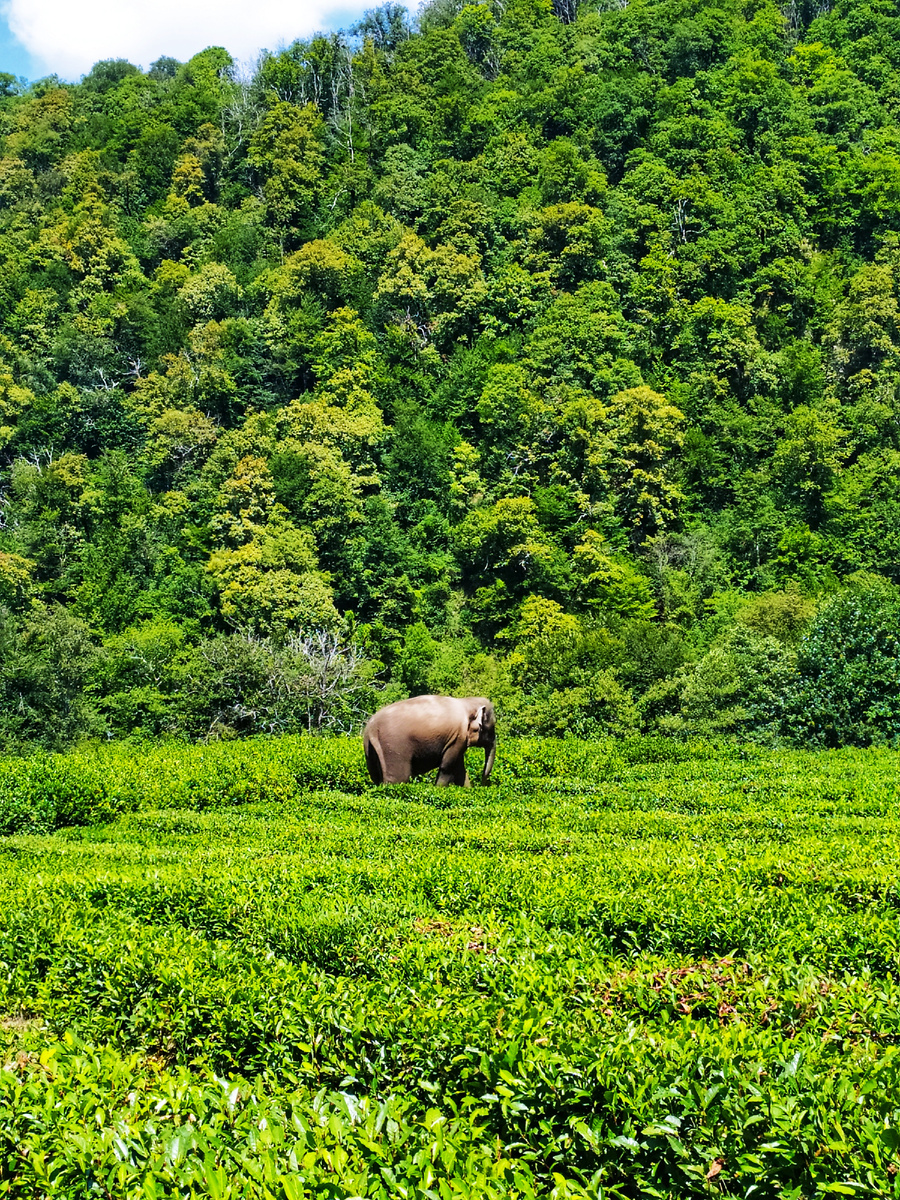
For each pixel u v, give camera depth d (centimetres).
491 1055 772
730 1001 920
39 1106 707
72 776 2472
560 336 9856
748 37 13925
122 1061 894
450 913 1325
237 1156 623
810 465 8869
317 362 10231
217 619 7425
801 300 10788
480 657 6975
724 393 9712
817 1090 672
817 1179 609
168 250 12825
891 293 10400
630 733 4416
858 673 3562
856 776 2583
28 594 7412
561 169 11788
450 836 1884
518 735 4662
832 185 11881
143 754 3247
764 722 3809
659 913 1201
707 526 8750
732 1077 705
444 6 15862
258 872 1555
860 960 1050
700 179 11362
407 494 9019
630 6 14650
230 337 10419
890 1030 834
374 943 1122
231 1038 946
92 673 5497
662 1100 687
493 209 11650
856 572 8000
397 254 10856
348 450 9025
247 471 8200
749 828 1875
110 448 9762
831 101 13150
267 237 12744
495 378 9425
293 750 3023
